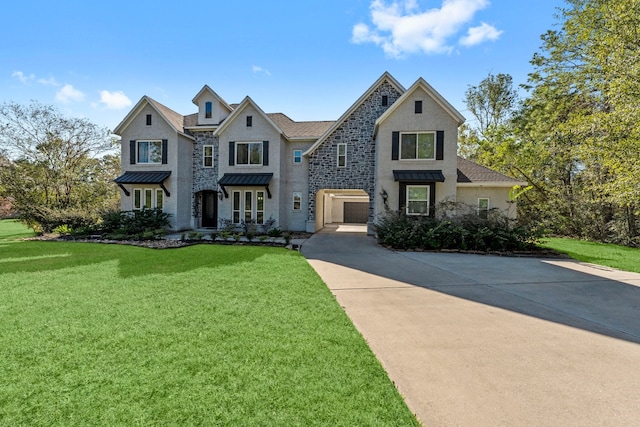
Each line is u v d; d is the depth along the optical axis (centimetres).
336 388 294
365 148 1933
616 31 1345
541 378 321
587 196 1877
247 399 275
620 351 387
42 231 1773
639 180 1243
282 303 547
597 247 1458
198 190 2125
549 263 1003
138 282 679
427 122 1645
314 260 1014
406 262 989
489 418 258
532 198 2300
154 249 1202
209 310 506
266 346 379
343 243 1476
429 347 390
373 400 277
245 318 472
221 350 367
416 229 1308
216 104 2105
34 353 354
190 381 301
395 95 1909
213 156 2116
